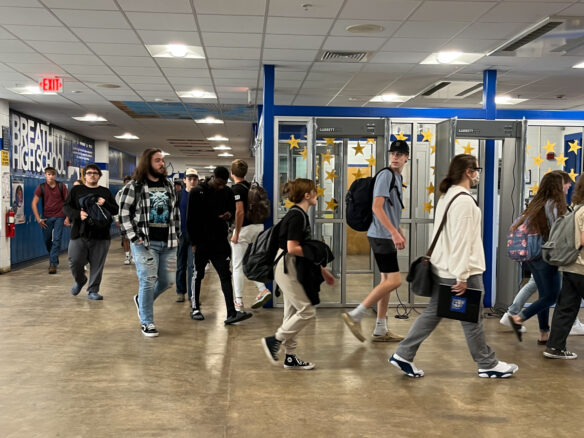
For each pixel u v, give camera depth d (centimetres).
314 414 307
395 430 286
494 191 631
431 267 362
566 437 279
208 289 748
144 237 466
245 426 290
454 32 569
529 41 592
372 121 592
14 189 999
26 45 627
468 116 631
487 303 639
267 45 622
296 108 620
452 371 388
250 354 428
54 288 740
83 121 1277
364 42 607
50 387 348
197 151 2197
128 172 2241
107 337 477
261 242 390
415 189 634
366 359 417
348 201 457
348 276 882
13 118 1072
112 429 284
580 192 402
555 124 621
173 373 379
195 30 566
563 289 419
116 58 689
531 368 396
